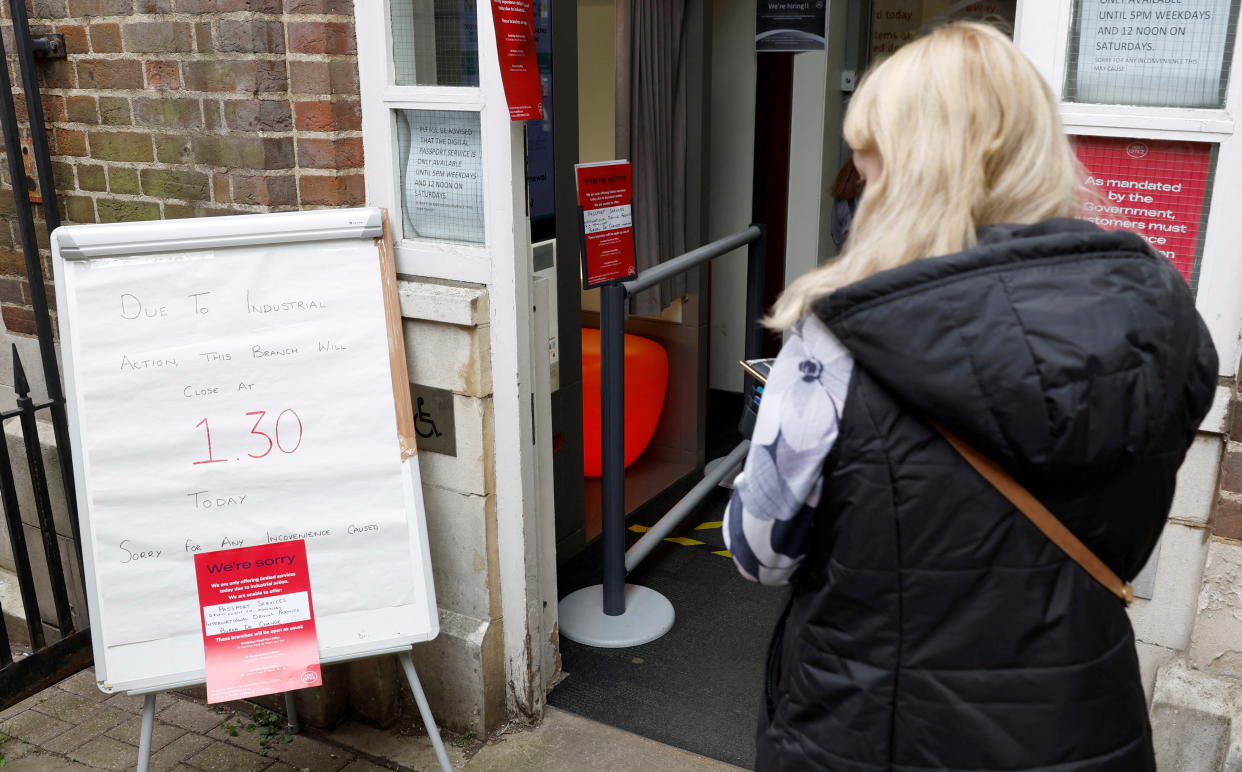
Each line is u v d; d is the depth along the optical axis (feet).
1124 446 3.26
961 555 3.52
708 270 12.94
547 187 10.06
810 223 14.33
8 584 10.18
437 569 8.14
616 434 9.12
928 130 3.51
